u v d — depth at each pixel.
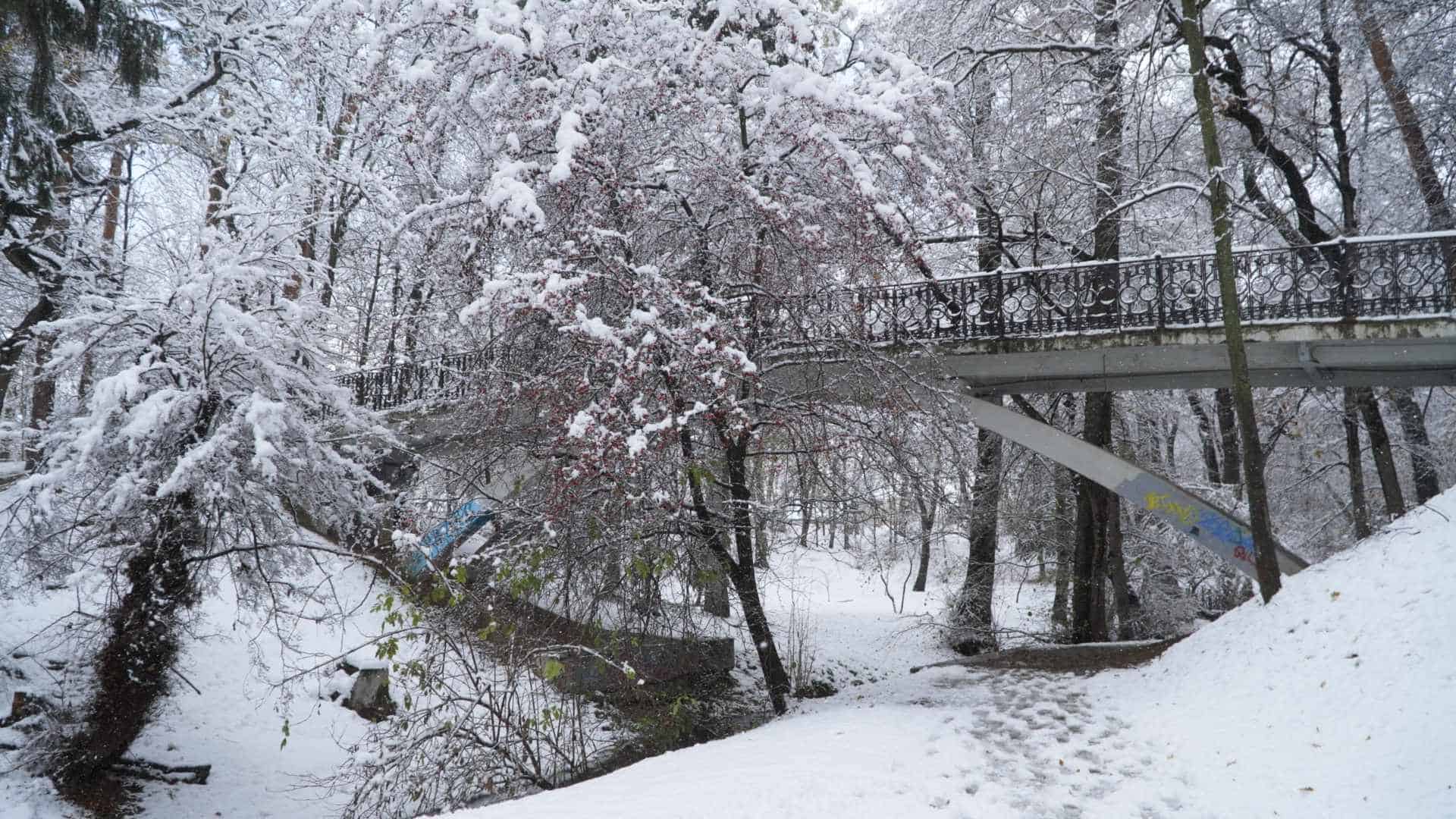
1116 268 11.71
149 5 12.91
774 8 9.52
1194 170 15.60
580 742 9.42
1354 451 16.44
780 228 10.09
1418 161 12.92
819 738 7.53
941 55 15.05
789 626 16.48
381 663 12.83
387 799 8.38
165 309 9.82
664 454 9.56
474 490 11.29
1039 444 12.47
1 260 14.02
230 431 9.50
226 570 12.86
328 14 9.98
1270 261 10.88
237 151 15.94
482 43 8.94
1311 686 6.89
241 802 10.28
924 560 26.53
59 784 9.56
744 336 10.17
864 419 11.18
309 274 11.79
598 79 9.48
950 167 10.97
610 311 10.12
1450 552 7.50
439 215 10.41
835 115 9.60
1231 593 19.27
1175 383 11.99
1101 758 6.60
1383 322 10.16
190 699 11.95
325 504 11.90
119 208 18.83
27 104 11.04
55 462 9.17
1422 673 6.25
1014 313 12.19
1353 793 5.14
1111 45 13.88
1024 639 17.77
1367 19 12.61
